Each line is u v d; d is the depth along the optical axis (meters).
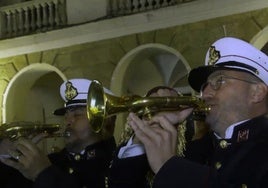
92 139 3.63
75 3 11.92
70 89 3.81
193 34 10.09
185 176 2.16
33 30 12.68
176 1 10.37
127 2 11.14
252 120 2.45
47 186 3.06
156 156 2.25
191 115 2.87
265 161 2.26
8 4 13.52
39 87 15.23
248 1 9.33
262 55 2.60
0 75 13.05
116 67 11.20
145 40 10.79
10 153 3.20
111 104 2.59
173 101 2.50
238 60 2.55
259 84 2.52
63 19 12.18
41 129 3.55
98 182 3.46
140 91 14.92
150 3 10.80
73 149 3.67
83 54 11.75
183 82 15.12
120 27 11.04
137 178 2.78
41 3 12.48
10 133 3.39
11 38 12.82
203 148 2.97
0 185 3.89
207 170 2.17
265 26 9.23
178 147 2.68
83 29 11.61
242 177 2.27
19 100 13.25
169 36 10.43
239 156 2.35
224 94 2.49
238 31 9.52
